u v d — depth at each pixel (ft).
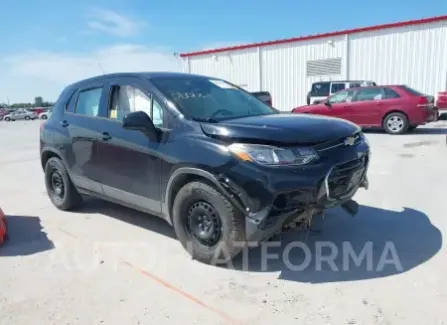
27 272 11.28
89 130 14.55
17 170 28.25
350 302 9.21
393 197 17.24
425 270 10.56
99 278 10.79
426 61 59.98
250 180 9.99
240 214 10.42
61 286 10.43
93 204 17.83
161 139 11.89
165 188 11.90
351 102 40.60
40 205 18.10
